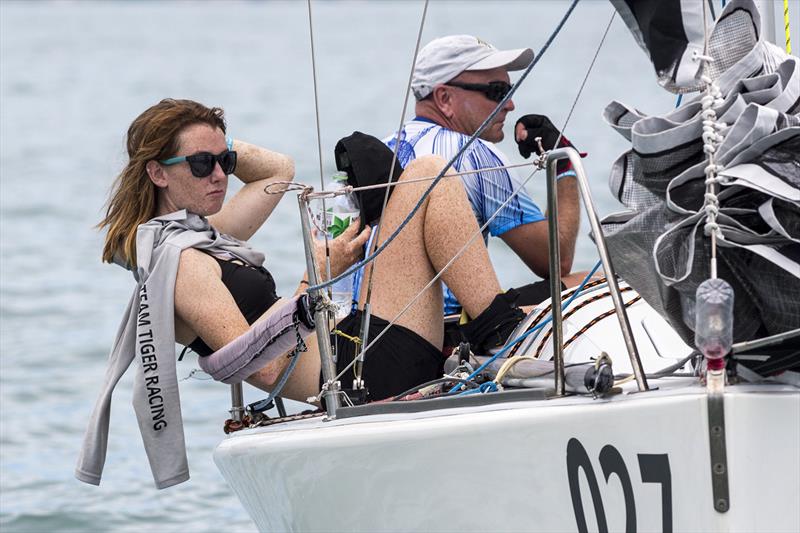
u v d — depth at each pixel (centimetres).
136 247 1358
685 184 907
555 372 983
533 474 938
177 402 1312
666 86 959
